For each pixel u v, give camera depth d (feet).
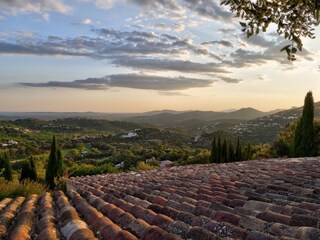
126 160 194.59
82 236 10.90
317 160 36.19
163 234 10.00
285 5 13.47
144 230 10.94
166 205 15.17
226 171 30.96
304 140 69.87
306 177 21.58
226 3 14.30
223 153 99.66
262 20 14.02
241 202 14.17
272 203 13.96
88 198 19.06
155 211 13.82
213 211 12.57
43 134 425.69
